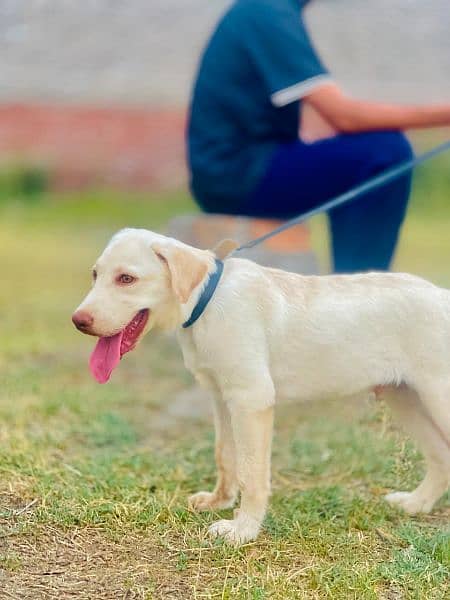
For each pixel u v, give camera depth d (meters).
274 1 6.00
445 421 4.02
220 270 3.96
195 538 3.91
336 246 6.20
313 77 5.82
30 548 3.75
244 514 3.95
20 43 14.89
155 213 17.95
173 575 3.60
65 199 19.02
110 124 19.03
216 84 6.20
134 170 19.22
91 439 5.44
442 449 4.33
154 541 3.89
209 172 6.30
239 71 6.11
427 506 4.41
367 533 4.14
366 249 6.07
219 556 3.75
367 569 3.69
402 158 5.95
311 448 5.36
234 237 6.71
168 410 6.22
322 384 4.06
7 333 8.12
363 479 4.93
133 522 4.05
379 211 6.01
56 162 19.33
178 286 3.72
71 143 19.27
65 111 18.95
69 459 4.99
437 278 10.32
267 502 4.08
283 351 3.99
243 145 6.23
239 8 6.14
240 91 6.13
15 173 19.33
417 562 3.76
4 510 4.07
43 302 9.70
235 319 3.88
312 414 5.52
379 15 14.83
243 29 6.05
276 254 6.73
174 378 7.05
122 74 15.82
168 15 15.65
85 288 10.70
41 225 16.92
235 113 6.18
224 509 4.32
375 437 5.22
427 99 14.66
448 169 18.75
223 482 4.29
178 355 7.74
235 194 6.31
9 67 15.21
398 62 14.81
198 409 6.20
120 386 6.76
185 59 15.81
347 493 4.66
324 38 14.77
